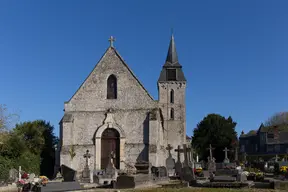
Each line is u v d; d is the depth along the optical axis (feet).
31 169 146.00
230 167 147.95
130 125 145.38
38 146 165.78
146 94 146.92
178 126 183.21
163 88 187.21
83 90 149.38
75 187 84.79
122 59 151.02
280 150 306.35
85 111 147.64
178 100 186.09
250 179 105.50
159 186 91.56
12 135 142.10
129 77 149.18
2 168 111.45
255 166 194.80
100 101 148.25
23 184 86.07
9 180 107.55
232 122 306.14
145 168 119.24
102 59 151.74
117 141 145.69
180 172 108.99
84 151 144.87
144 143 143.13
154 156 139.13
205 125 300.81
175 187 87.45
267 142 314.96
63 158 140.15
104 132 146.41
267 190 77.87
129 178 87.51
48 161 167.32
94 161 143.74
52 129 184.96
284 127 328.49
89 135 146.00
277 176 119.96
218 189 80.74
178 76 188.65
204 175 123.34
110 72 150.20
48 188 78.54
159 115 150.51
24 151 144.77
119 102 147.64
